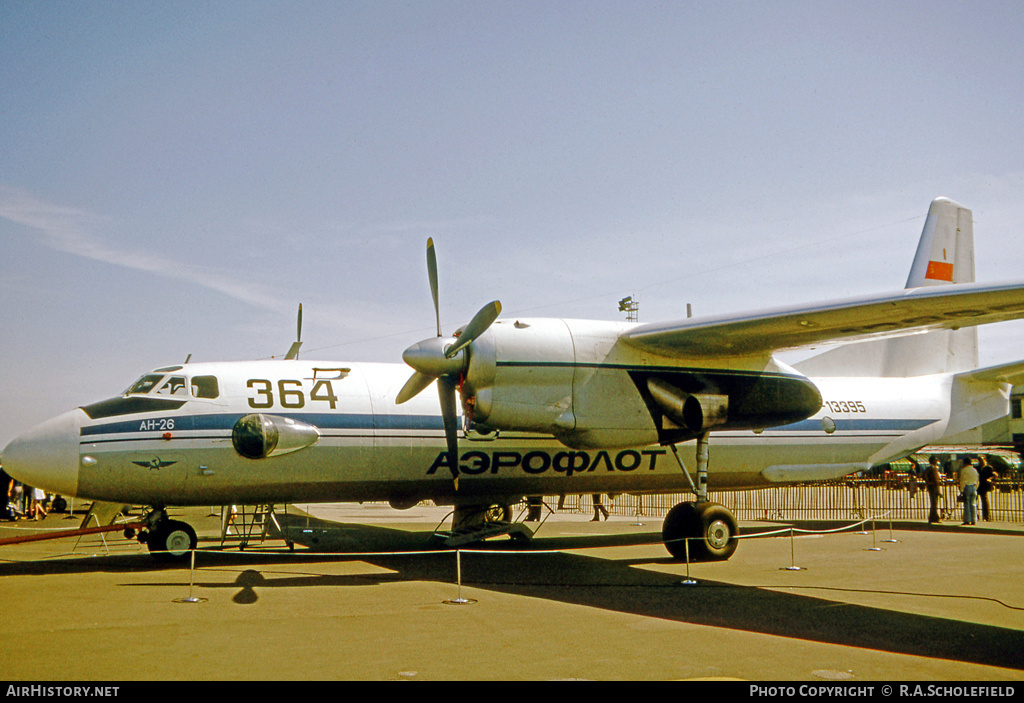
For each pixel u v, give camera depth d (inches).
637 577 451.5
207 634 295.3
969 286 370.6
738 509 1064.2
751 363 511.2
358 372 549.0
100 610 344.5
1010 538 669.9
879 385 697.6
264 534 655.1
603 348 472.4
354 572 472.1
